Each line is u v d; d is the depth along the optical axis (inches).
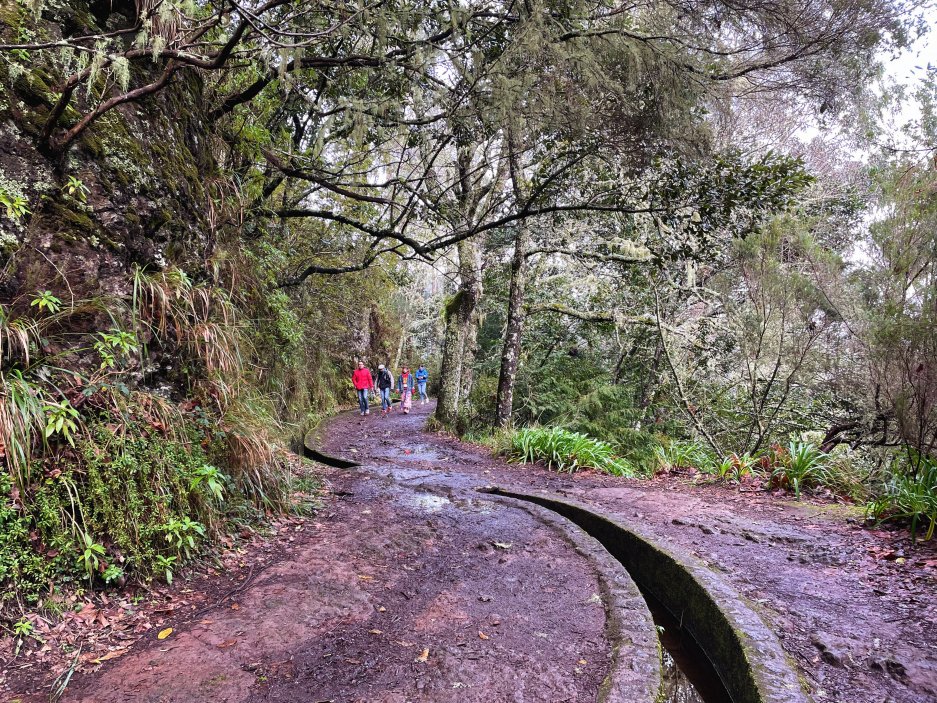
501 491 262.4
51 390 120.4
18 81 128.8
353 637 114.0
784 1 180.9
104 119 151.1
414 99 167.3
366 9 131.1
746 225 281.9
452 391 524.1
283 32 119.3
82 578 111.0
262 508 180.9
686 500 246.4
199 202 193.0
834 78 209.3
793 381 350.6
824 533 194.9
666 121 203.9
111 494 120.0
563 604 134.9
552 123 189.2
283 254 320.2
